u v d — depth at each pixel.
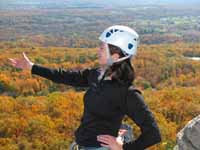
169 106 43.19
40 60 93.62
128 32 4.80
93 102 4.79
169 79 82.31
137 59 89.75
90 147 4.84
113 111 4.74
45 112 47.66
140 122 4.54
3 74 73.50
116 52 4.77
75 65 90.25
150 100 45.78
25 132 42.38
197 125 7.11
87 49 109.75
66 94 53.53
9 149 40.06
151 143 4.46
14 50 108.06
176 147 7.40
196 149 7.04
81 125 4.95
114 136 4.80
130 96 4.64
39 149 40.31
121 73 4.72
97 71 5.04
